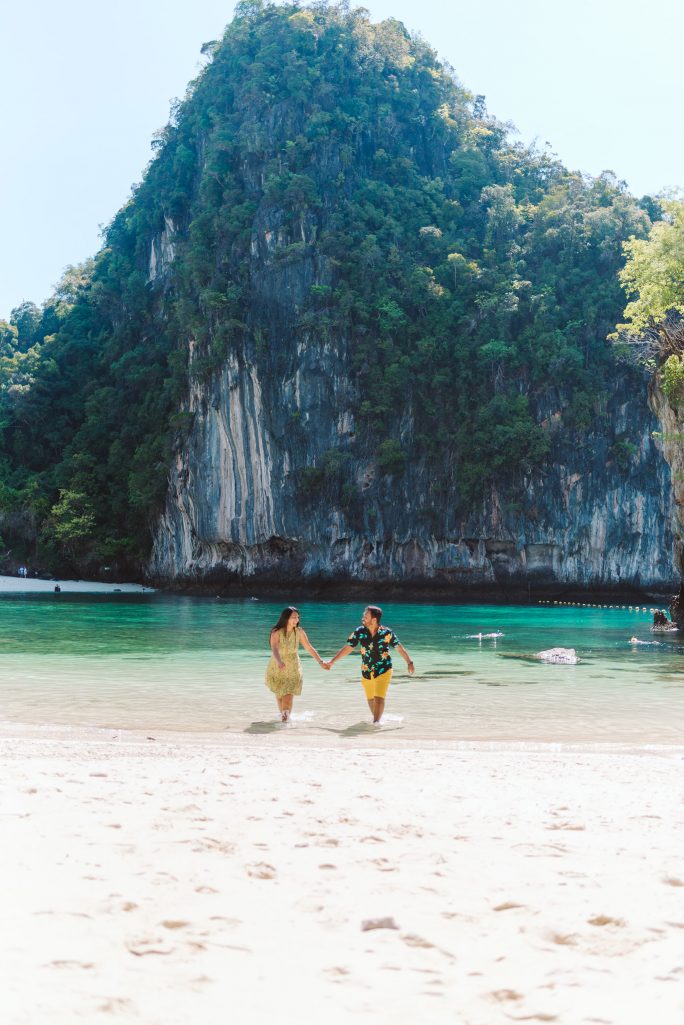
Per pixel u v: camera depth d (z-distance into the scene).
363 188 75.38
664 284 30.25
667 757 8.54
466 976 2.92
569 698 13.27
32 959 2.90
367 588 65.69
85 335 93.94
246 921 3.42
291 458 65.00
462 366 67.12
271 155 74.88
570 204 79.50
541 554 65.44
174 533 69.94
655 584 64.69
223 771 7.10
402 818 5.36
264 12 86.75
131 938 3.16
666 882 4.06
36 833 4.71
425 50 91.81
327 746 9.11
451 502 65.25
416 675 16.36
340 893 3.82
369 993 2.76
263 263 69.00
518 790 6.45
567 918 3.52
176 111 91.88
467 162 84.19
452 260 72.19
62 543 74.38
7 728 10.00
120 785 6.29
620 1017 2.59
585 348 67.69
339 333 66.44
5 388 86.62
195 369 66.94
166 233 86.38
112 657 19.05
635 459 65.06
